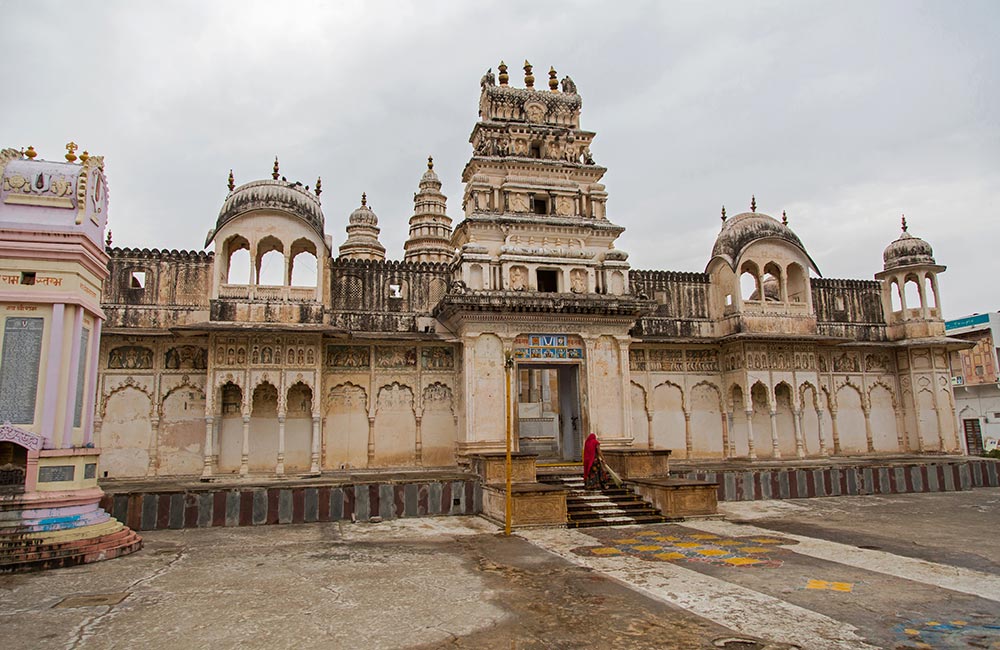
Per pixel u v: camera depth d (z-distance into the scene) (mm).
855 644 6102
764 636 6336
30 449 9992
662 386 21172
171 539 12203
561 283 18953
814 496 17891
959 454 22484
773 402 20828
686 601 7578
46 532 9828
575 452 19125
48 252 10523
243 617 7059
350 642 6266
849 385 22906
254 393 17609
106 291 17484
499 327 17891
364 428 18391
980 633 6387
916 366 23016
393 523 14008
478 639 6324
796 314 21484
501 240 19500
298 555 10539
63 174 10938
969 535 11891
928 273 23641
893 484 18734
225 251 17938
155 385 17359
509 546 11234
